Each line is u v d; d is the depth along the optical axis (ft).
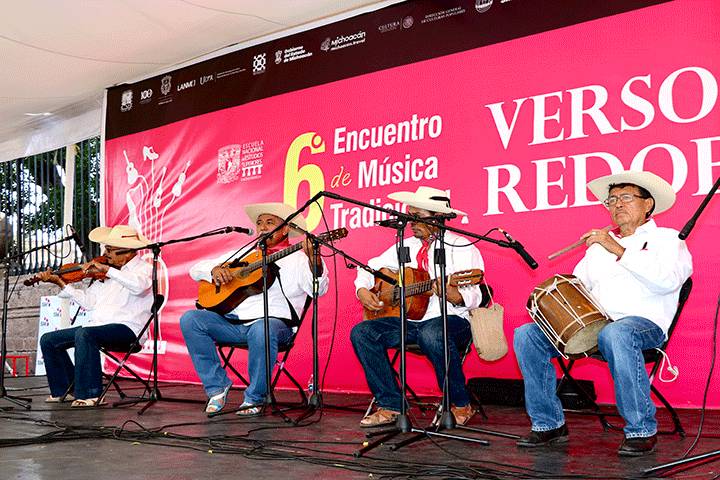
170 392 20.43
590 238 10.68
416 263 13.74
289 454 10.53
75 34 21.33
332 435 12.28
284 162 21.31
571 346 11.08
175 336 23.47
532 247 16.72
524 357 11.22
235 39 22.27
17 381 24.72
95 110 27.25
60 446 11.43
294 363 20.40
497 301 17.06
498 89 17.54
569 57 16.62
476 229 17.53
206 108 23.40
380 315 13.52
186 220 23.52
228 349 21.93
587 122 16.26
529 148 16.97
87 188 29.09
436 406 14.12
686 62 15.24
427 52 18.80
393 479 8.93
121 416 15.11
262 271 14.60
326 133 20.48
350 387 19.33
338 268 19.71
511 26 17.51
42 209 31.14
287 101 21.45
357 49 20.11
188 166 23.67
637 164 15.57
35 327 29.99
